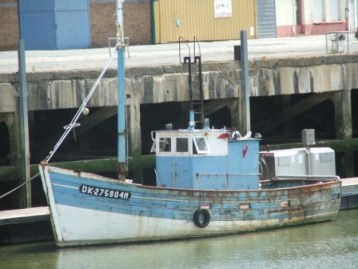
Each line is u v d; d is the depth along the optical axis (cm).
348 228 9275
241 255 8556
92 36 14225
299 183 9694
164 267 8294
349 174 10981
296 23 15888
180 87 10281
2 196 9412
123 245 8794
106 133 11094
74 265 8338
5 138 10662
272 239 8969
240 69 10506
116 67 10106
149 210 8769
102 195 8656
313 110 11762
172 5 14625
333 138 11425
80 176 8612
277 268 8256
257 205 9081
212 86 10412
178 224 8850
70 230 8650
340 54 11006
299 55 11019
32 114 10550
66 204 8612
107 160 9912
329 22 16212
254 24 15175
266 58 10681
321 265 8312
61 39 14088
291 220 9269
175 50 12688
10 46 13975
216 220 8956
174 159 9069
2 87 9662
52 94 9850
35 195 10050
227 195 8962
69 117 10725
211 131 9038
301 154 10062
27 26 14012
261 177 9844
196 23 14750
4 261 8475
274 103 11419
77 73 9912
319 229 9275
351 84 11012
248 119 10538
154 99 10194
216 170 9050
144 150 11044
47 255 8594
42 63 11219
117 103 9894
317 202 9381
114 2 14288
